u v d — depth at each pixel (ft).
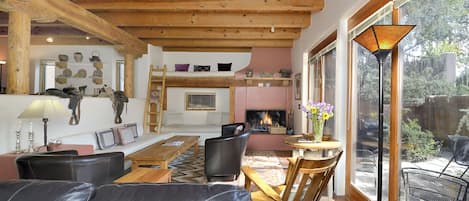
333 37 13.73
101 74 23.99
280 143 23.00
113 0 14.90
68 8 13.20
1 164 9.64
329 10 13.46
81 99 14.60
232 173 13.47
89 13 14.92
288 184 6.97
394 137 8.03
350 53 11.51
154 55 24.59
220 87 27.02
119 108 18.26
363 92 10.34
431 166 6.55
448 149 6.00
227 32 20.92
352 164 11.24
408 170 7.45
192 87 27.02
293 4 14.56
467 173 5.47
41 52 24.22
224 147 13.03
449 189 5.97
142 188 3.71
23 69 11.53
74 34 21.58
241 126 19.52
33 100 11.56
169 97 27.25
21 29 11.37
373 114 9.50
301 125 20.39
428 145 6.66
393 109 8.11
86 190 3.62
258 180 7.73
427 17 6.75
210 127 25.71
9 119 10.72
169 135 21.79
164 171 8.39
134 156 12.50
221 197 3.54
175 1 14.69
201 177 14.65
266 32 20.99
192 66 26.94
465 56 5.54
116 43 19.01
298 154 16.66
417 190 7.07
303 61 20.17
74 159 7.11
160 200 3.49
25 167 7.02
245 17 17.56
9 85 11.42
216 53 26.94
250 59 26.40
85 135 14.28
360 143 10.57
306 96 20.07
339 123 11.94
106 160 7.54
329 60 14.76
